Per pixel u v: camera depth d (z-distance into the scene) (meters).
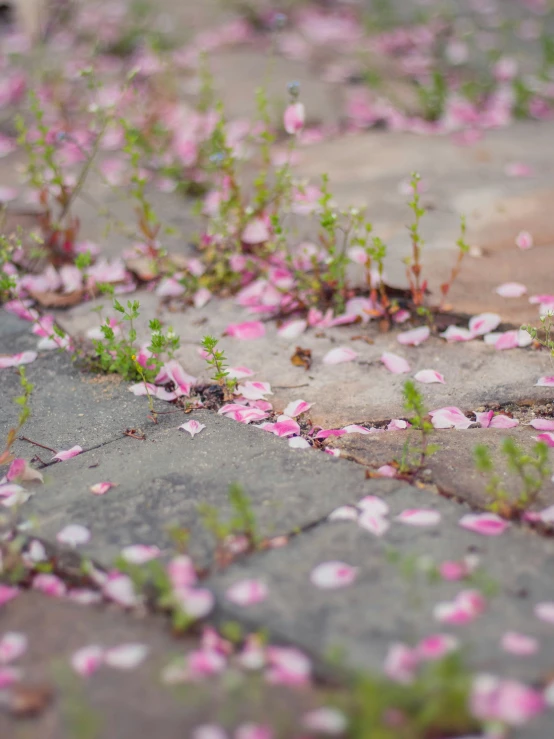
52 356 0.90
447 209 1.06
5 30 1.85
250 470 0.77
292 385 0.86
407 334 0.90
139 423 0.82
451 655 0.64
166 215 1.09
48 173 1.18
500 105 1.39
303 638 0.67
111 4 1.98
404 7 1.98
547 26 1.81
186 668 0.66
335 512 0.73
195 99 1.42
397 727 0.64
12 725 0.65
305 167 1.17
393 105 1.37
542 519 0.73
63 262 1.02
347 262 0.93
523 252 0.98
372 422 0.82
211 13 1.96
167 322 0.93
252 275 0.98
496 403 0.83
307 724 0.64
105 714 0.65
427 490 0.75
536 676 0.65
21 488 0.77
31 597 0.70
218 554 0.71
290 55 1.67
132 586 0.70
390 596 0.69
